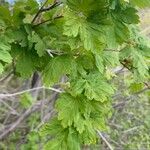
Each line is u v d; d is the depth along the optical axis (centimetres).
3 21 49
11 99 137
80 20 43
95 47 42
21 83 148
